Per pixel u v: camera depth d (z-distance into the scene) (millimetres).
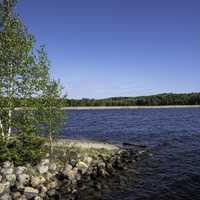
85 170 24516
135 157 31953
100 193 21188
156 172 26812
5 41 24688
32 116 24859
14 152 22625
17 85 24531
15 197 18812
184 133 56531
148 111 164750
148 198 20562
